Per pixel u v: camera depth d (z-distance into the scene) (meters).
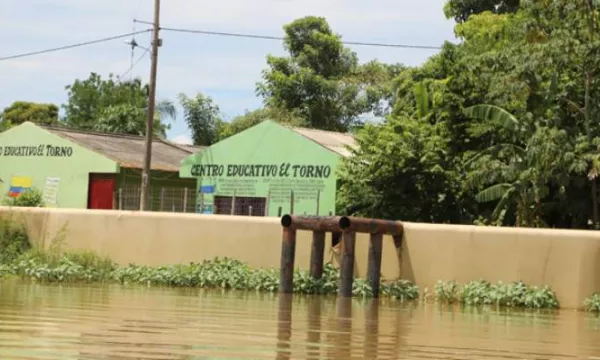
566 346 9.98
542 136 21.38
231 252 18.45
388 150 24.84
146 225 19.28
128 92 57.50
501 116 23.02
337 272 17.17
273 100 49.81
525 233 15.95
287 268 16.53
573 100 23.23
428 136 25.38
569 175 21.80
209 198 33.00
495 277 16.14
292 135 30.81
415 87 27.42
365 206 25.91
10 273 18.48
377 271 16.61
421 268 16.81
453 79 26.33
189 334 9.35
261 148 31.70
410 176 25.06
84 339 8.59
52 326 9.55
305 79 49.09
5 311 11.07
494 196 22.97
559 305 15.55
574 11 22.06
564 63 22.16
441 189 24.98
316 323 11.24
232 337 9.27
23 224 20.66
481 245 16.31
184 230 18.91
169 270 18.08
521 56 22.44
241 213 31.97
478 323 12.39
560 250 15.65
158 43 31.42
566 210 22.69
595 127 22.34
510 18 33.56
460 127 26.14
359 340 9.59
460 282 16.42
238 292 16.66
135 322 10.30
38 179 38.62
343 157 27.06
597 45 21.52
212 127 52.97
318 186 29.92
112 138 40.88
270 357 7.95
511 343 10.05
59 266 18.28
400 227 17.02
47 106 63.69
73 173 37.50
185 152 41.47
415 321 12.27
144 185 31.22
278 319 11.52
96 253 19.67
